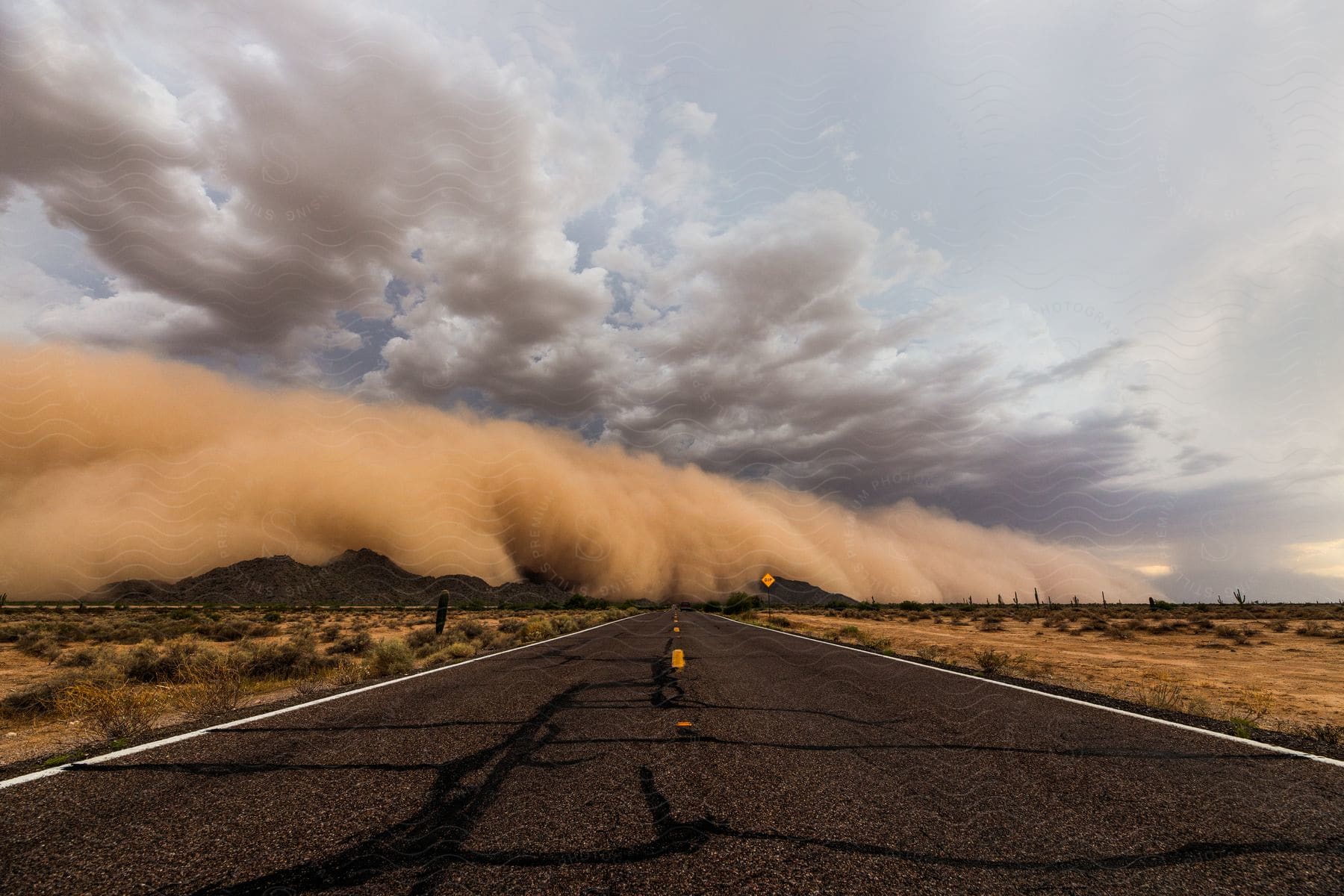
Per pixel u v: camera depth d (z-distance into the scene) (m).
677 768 3.72
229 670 7.05
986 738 4.59
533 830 2.66
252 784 3.35
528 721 5.18
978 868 2.28
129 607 52.62
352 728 4.84
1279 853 2.45
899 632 22.80
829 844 2.52
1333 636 18.50
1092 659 12.95
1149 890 2.11
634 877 2.18
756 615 42.22
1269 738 4.58
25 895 2.01
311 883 2.12
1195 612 38.62
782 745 4.34
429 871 2.23
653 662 9.98
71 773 3.57
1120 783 3.43
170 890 2.07
